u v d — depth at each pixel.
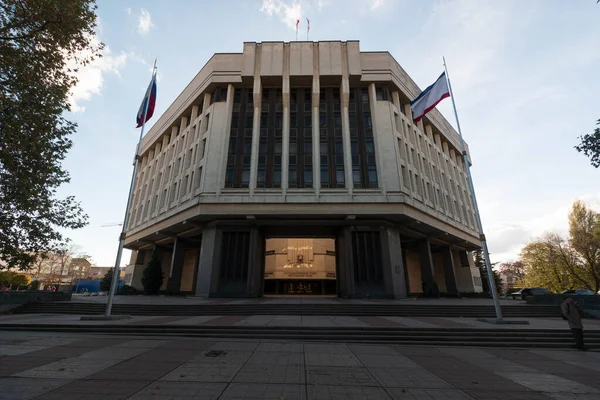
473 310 18.02
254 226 27.64
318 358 7.77
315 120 29.08
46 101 12.32
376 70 30.50
